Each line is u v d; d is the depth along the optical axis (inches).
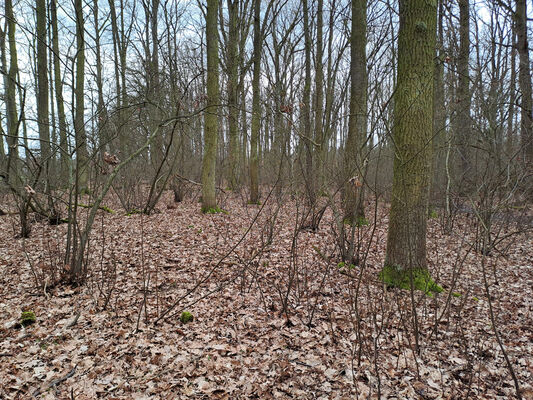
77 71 426.3
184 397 105.8
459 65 326.3
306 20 468.4
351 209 263.4
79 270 183.8
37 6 391.5
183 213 384.8
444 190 320.2
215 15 352.5
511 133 317.1
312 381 112.9
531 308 159.6
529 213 291.0
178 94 382.6
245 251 224.4
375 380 112.2
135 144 403.5
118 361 122.1
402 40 166.6
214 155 386.3
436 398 104.0
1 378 111.6
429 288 169.9
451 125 275.4
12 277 191.8
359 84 293.6
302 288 180.2
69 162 201.6
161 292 177.9
